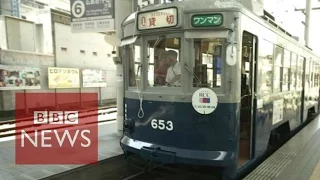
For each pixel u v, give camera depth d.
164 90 4.15
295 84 7.14
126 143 4.64
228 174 3.82
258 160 5.10
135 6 7.16
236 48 3.72
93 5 7.38
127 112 4.77
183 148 3.97
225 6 3.69
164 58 4.14
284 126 6.82
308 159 4.95
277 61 5.52
